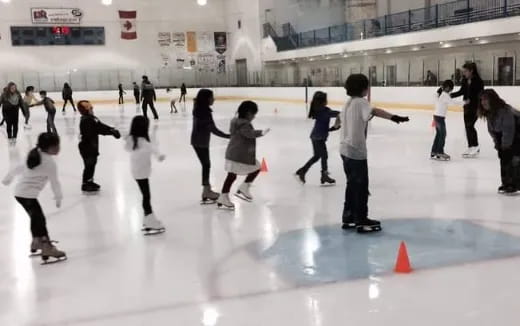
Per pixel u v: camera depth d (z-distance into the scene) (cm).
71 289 378
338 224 525
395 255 425
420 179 729
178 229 525
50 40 3256
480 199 604
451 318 312
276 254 439
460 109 1698
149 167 505
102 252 460
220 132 614
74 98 3080
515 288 353
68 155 1094
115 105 3002
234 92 3184
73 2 3284
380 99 2078
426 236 474
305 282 375
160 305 345
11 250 476
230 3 3522
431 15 2203
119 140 1345
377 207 584
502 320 307
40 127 1778
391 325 305
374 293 352
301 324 311
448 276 377
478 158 891
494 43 1819
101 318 329
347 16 2892
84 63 3344
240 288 369
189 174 839
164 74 3481
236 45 3522
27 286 386
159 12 3462
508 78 1762
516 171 608
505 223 507
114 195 698
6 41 3167
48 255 434
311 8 3086
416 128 1408
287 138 1288
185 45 3534
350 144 471
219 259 432
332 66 2683
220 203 595
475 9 1994
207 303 346
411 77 2202
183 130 1578
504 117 578
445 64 2034
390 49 2211
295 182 740
